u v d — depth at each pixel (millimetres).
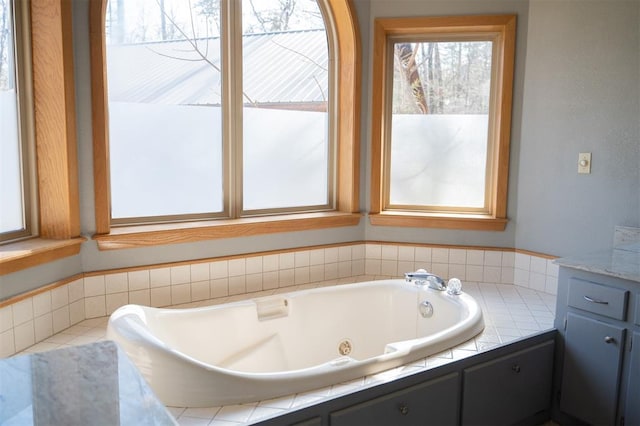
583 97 2721
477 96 3145
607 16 2600
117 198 2588
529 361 2201
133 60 2566
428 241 3219
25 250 2053
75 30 2260
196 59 2752
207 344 2291
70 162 2273
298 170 3174
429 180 3264
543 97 2900
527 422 2285
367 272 3301
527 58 2963
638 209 2545
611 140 2627
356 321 2738
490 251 3131
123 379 976
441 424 1930
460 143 3199
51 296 2197
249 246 2879
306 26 3094
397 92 3225
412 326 2711
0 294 1958
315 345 2623
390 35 3160
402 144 3264
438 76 3172
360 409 1693
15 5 2146
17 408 847
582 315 2186
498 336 2197
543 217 2953
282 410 1574
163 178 2715
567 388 2264
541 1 2869
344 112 3188
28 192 2285
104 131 2389
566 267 2242
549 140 2891
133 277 2520
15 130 2207
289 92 3076
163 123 2686
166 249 2617
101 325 2342
